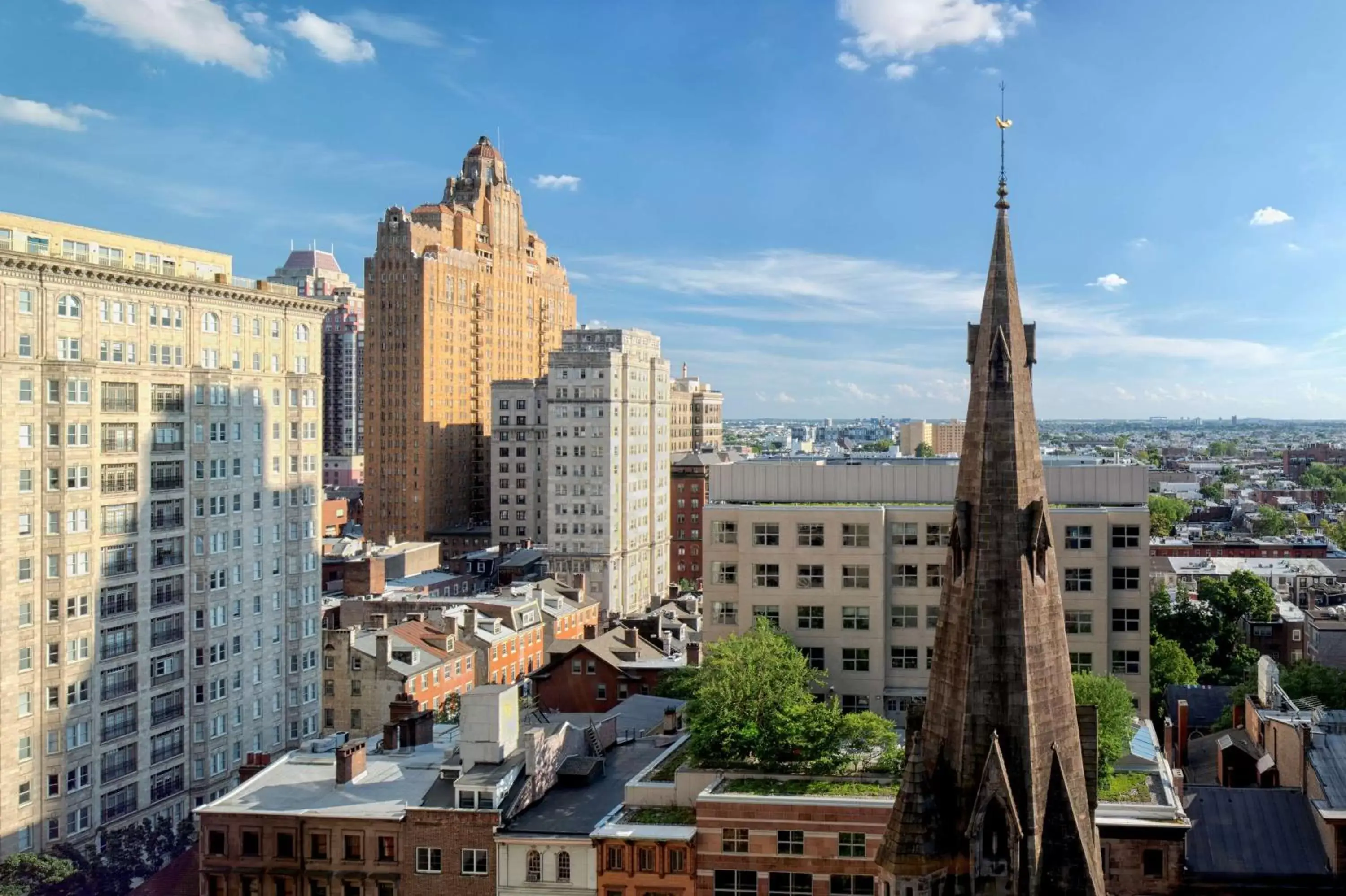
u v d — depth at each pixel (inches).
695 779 2901.1
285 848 3024.1
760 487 4055.1
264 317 5295.3
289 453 5408.5
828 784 2790.4
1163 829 2522.1
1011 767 1332.4
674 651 5836.6
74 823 4239.7
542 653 6855.3
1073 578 3713.1
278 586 5310.0
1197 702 5039.4
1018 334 1408.7
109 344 4490.7
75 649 4266.7
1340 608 7588.6
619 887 2760.8
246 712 5088.6
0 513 4013.3
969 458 1419.8
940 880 1343.5
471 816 2896.2
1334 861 2539.4
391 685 5413.4
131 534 4525.1
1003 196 1429.6
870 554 3782.0
